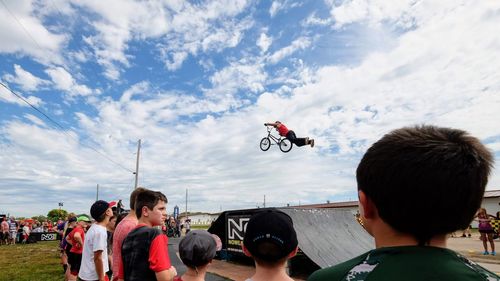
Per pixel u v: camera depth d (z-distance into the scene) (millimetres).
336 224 9047
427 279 791
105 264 4172
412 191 852
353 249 8242
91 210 4219
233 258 9891
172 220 29062
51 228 27453
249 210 9148
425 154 863
